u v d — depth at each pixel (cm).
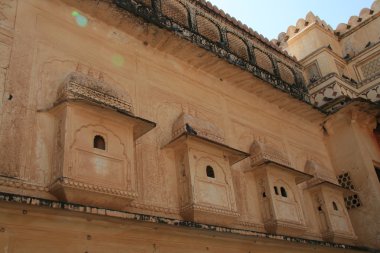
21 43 363
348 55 877
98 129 354
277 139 624
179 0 561
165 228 358
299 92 695
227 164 457
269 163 514
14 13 372
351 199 680
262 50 694
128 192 346
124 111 372
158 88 479
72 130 333
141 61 478
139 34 480
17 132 322
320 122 733
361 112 719
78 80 363
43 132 339
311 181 613
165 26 480
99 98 365
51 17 404
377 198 652
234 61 562
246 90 614
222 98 567
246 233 420
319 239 575
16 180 305
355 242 622
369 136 745
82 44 420
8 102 328
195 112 508
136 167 399
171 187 418
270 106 651
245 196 502
